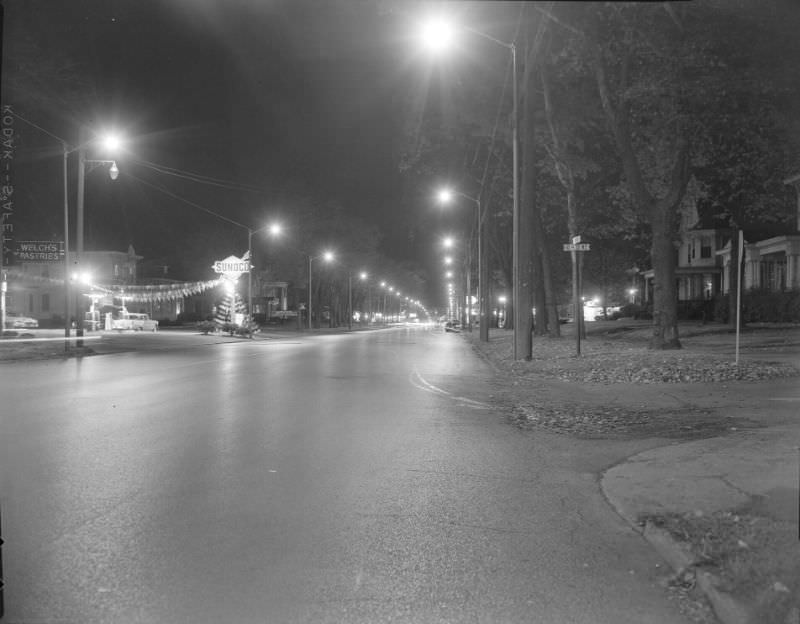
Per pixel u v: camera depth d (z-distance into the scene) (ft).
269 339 169.07
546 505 22.18
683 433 32.89
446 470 26.84
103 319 209.15
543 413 40.27
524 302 72.95
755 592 14.33
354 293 362.53
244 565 16.99
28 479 25.08
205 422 37.81
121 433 34.30
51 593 15.35
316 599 15.15
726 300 139.95
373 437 33.53
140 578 16.17
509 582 16.08
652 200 70.28
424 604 14.94
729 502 20.44
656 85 58.59
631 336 124.47
